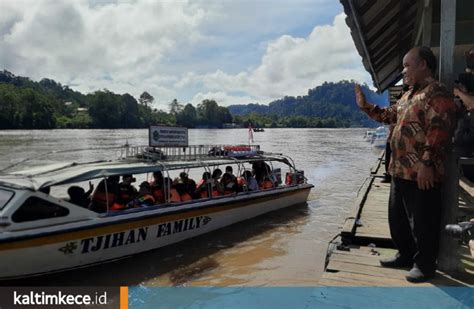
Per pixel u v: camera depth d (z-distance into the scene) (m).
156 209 8.77
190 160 10.58
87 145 47.66
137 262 8.23
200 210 9.84
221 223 10.61
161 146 10.12
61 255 7.20
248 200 11.49
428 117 3.41
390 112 4.14
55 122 110.19
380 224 6.48
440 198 3.62
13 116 99.62
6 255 6.57
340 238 6.03
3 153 35.34
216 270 7.79
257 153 13.10
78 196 7.94
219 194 10.84
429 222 3.61
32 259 6.86
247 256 8.63
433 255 3.69
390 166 3.87
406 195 3.70
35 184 7.16
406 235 4.11
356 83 4.31
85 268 7.66
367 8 6.09
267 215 12.43
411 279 3.76
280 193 12.92
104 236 7.76
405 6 7.22
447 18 3.66
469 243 3.14
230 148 12.21
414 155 3.58
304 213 12.88
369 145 56.31
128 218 8.09
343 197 15.88
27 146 45.16
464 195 7.58
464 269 3.96
